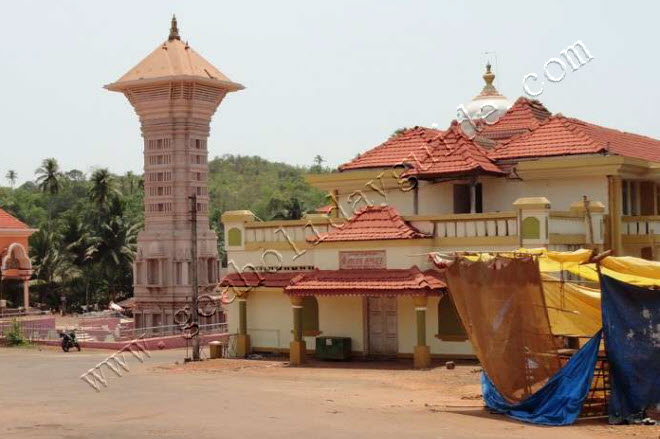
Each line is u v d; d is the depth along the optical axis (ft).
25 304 253.03
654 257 127.34
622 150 134.21
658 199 139.03
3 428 65.87
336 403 78.69
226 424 66.13
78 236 310.65
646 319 68.64
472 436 61.21
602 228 120.57
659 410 68.18
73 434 62.69
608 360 68.74
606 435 62.54
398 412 72.33
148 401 81.05
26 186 627.87
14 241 250.98
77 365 129.70
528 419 68.59
